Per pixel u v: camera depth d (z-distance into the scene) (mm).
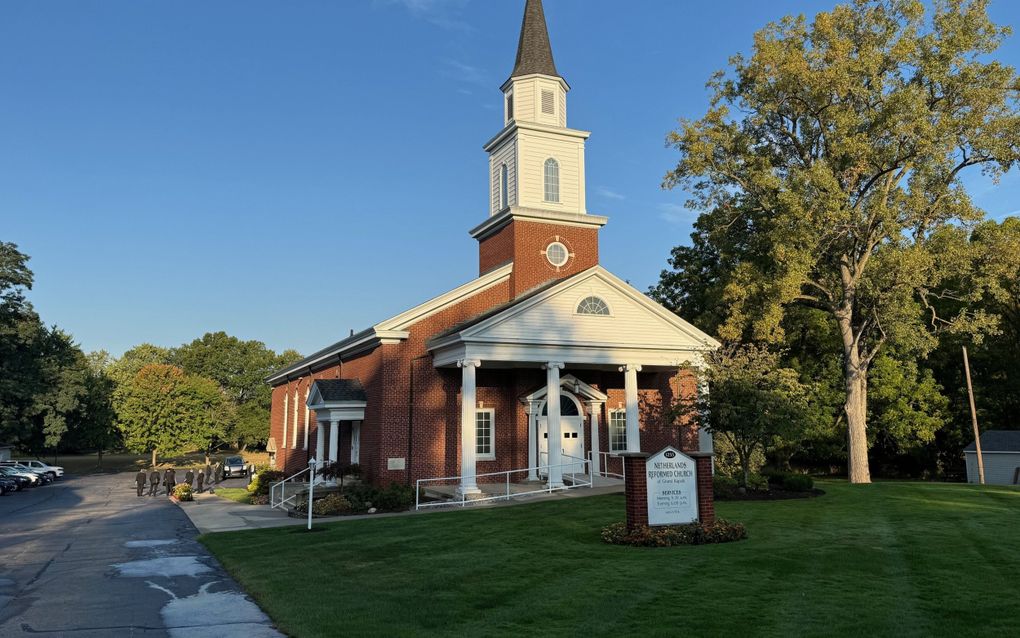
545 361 27219
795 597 10227
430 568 13195
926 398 46844
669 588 10883
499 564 13242
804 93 34312
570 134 34312
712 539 14664
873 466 54938
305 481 34938
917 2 32469
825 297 40125
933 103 33688
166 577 13703
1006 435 45844
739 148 36344
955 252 33062
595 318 28094
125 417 73500
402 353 28984
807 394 26750
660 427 32719
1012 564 12148
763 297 35594
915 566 12164
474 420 25938
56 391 66875
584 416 31281
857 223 34000
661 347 28906
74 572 14352
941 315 47719
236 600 11586
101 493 42531
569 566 12742
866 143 31984
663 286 51000
